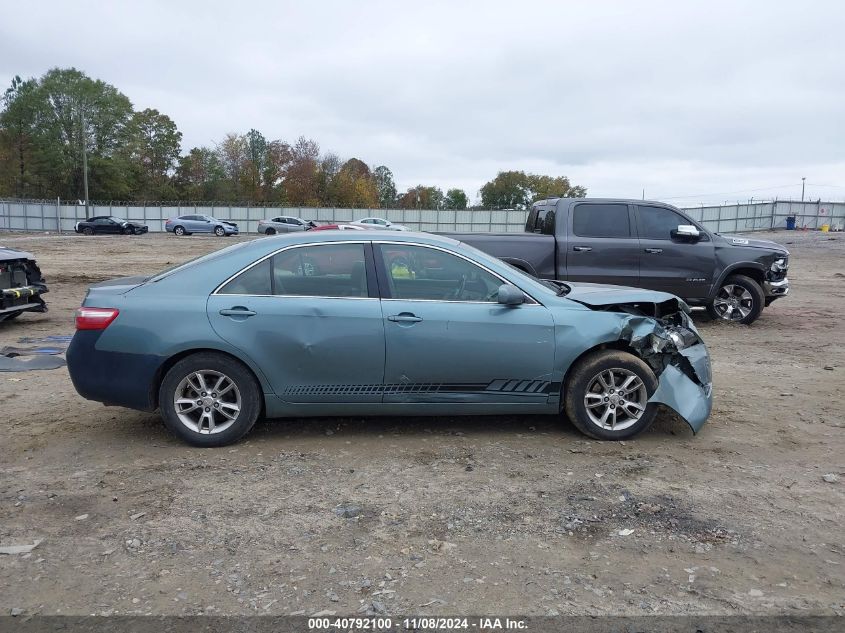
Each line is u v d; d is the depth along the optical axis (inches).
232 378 192.5
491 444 200.5
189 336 189.2
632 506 159.2
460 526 148.9
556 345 197.6
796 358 331.0
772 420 226.8
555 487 169.9
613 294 213.9
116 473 177.3
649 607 119.3
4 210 2388.0
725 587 125.8
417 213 2682.1
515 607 119.0
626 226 402.6
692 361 206.4
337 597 121.9
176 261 963.3
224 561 134.0
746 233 1878.7
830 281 770.2
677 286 407.8
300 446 197.6
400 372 194.9
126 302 193.0
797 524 151.0
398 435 207.8
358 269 198.5
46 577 128.1
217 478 174.2
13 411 232.7
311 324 192.2
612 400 202.5
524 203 4055.1
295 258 198.4
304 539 142.9
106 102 3083.2
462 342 194.7
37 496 163.2
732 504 160.9
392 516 153.6
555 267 394.6
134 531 145.9
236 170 3464.6
